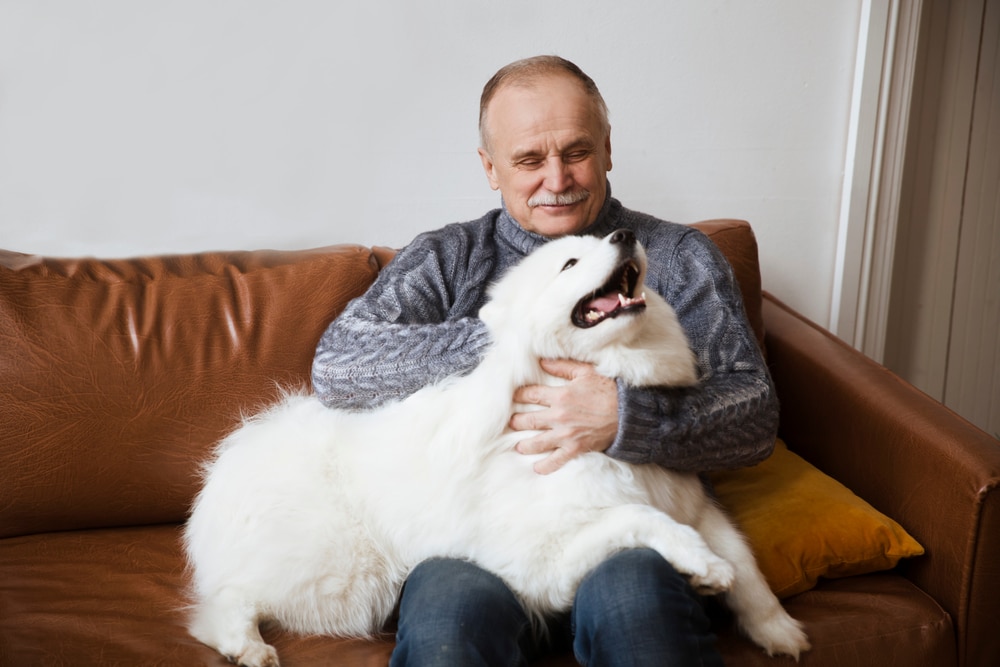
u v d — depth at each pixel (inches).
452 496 61.7
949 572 67.0
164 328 80.2
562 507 60.0
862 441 77.9
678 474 66.2
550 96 72.1
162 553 75.2
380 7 95.5
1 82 89.9
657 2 101.6
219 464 70.9
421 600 55.3
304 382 82.4
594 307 63.4
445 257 77.0
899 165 111.9
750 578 61.8
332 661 60.5
